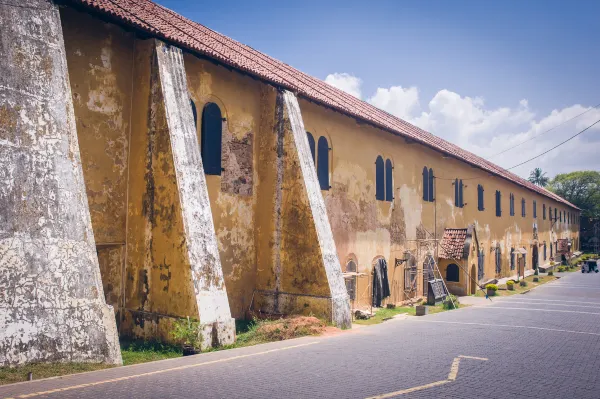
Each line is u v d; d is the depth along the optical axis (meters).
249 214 13.91
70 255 7.89
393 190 21.56
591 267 46.06
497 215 36.31
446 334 11.80
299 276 13.20
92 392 6.06
